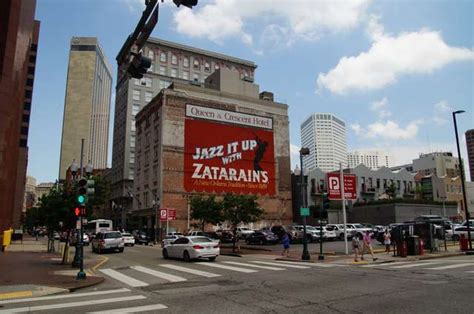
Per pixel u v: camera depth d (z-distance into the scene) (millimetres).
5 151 34562
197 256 22438
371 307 9164
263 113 69062
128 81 89750
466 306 9062
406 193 78312
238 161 64500
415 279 13562
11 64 33281
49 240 34156
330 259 22891
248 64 102188
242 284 13266
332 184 26453
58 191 23750
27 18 41156
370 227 46344
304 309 9109
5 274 16797
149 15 9094
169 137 59125
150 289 12680
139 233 54219
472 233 37094
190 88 63219
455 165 100250
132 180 88312
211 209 36344
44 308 9766
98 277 15602
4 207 35625
